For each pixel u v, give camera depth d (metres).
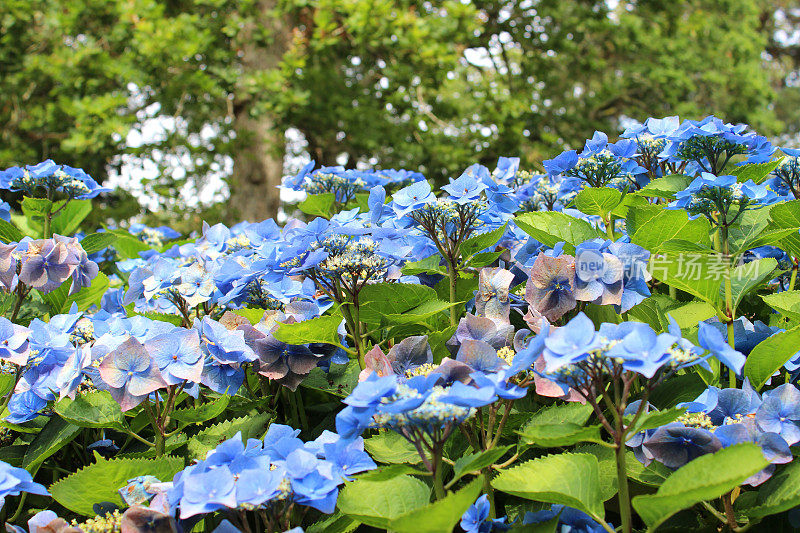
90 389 1.21
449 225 1.30
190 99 5.53
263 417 1.21
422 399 0.95
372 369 1.09
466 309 1.35
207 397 1.27
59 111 5.56
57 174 1.60
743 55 7.99
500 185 1.30
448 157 5.06
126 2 5.12
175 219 5.24
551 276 1.13
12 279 1.30
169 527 1.00
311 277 1.22
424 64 5.11
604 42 7.41
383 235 1.24
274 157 5.25
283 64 5.00
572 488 1.00
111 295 1.41
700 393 1.13
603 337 0.95
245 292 1.33
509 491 1.00
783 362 1.09
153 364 1.10
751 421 1.04
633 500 0.95
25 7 5.75
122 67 5.08
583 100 7.35
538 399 1.20
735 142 1.29
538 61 6.43
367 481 1.03
